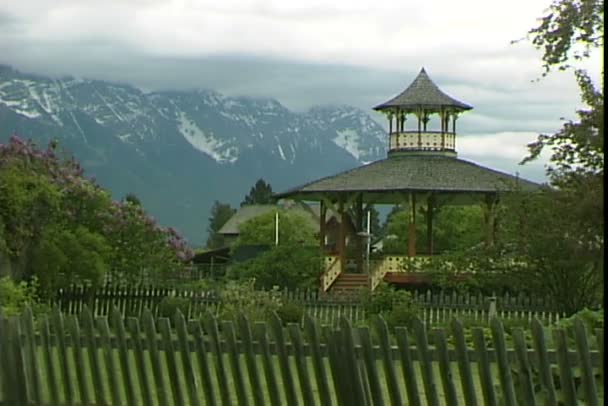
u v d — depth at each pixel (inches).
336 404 1728.6
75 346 1792.6
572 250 3919.8
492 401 1551.4
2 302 3063.5
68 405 1802.4
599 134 3666.3
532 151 3937.0
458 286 4790.8
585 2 3750.0
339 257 6363.2
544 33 3850.9
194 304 4362.7
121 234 5152.6
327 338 1651.1
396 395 1608.0
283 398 1867.6
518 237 4313.5
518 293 4461.1
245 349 1688.0
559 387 1563.7
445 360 1571.1
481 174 6692.9
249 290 4106.8
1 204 4227.4
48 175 4825.3
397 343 1609.3
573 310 4121.6
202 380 1716.3
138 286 4879.4
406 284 6117.1
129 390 1766.7
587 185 3737.7
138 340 1756.9
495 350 1555.1
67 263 4515.3
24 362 1817.2
